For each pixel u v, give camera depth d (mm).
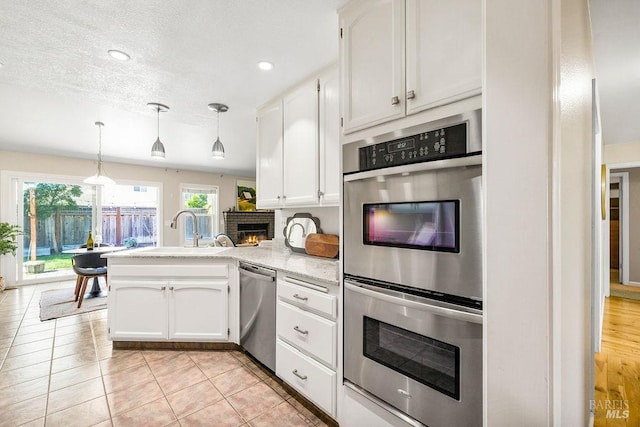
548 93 753
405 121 1312
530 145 778
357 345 1475
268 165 2830
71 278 5430
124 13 1624
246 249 3135
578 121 1166
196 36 1838
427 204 1188
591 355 1596
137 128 4129
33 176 5078
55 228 5344
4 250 4613
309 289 1773
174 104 2961
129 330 2578
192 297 2551
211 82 2451
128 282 2574
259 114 2984
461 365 1082
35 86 2568
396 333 1300
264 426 1677
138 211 6320
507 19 821
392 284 1328
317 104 2244
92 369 2270
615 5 1591
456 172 1098
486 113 860
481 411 1033
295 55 2049
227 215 7227
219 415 1761
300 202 2402
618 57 2084
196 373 2221
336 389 1605
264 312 2189
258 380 2137
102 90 2633
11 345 2697
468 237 1064
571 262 1000
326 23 1723
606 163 4223
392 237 1323
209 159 5883
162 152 3316
